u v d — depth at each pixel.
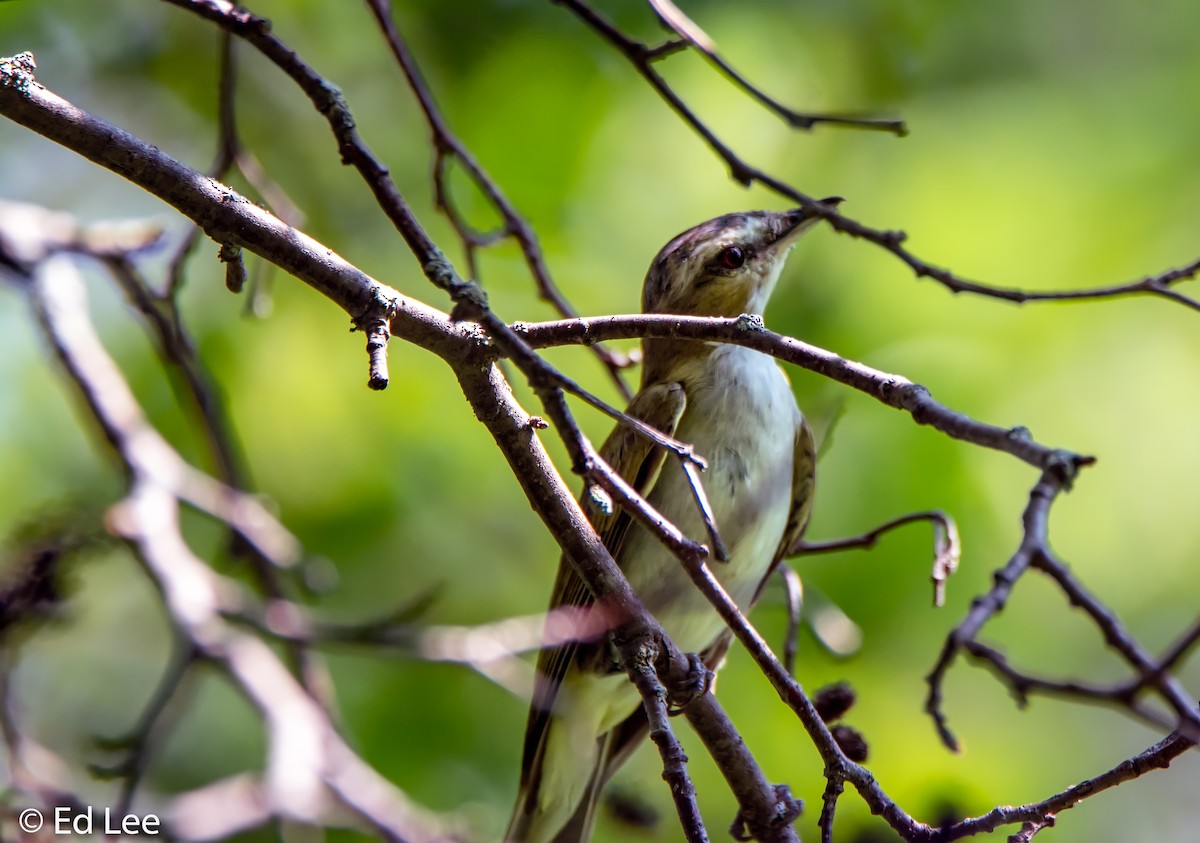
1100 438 12.06
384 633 8.76
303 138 13.02
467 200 12.40
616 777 10.38
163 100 13.19
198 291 12.32
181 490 10.12
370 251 12.70
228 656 9.48
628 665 5.95
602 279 12.27
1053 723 11.74
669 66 12.76
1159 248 12.53
